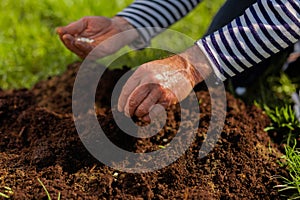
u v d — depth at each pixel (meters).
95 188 1.08
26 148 1.19
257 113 1.29
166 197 1.08
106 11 1.64
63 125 1.21
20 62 1.53
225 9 1.26
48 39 1.59
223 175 1.12
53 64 1.52
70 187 1.08
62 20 1.65
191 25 1.62
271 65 1.41
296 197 1.09
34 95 1.37
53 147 1.15
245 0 1.24
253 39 1.04
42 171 1.11
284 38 1.04
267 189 1.12
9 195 1.05
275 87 1.42
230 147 1.16
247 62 1.07
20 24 1.64
